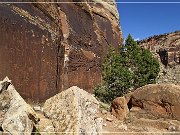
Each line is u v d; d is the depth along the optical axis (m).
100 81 25.66
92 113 9.53
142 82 23.16
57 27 18.72
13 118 8.02
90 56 24.19
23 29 14.41
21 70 14.02
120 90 21.80
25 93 14.17
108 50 26.56
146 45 57.16
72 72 20.45
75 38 22.00
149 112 16.58
